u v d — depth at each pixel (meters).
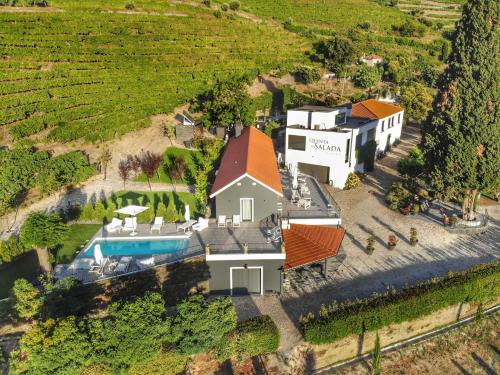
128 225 33.25
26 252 31.83
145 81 68.31
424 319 27.80
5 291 28.61
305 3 136.62
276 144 55.56
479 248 34.97
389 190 44.53
